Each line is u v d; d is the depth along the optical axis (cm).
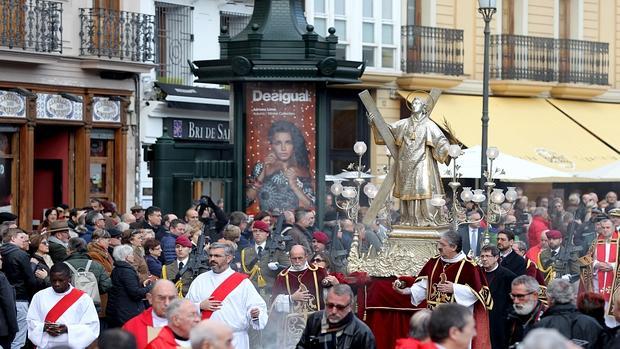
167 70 3706
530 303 1533
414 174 1872
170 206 2620
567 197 4103
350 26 3734
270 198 2611
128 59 3431
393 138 1903
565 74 4231
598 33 4428
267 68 2533
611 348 1348
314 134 2611
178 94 3641
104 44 3378
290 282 1806
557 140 4025
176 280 1880
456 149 1886
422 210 1869
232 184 2617
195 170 2628
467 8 4047
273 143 2606
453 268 1700
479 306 1695
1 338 1769
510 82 4084
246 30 2578
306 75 2544
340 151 3741
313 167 2616
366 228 2158
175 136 3666
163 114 3628
